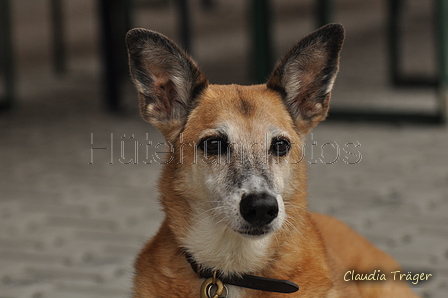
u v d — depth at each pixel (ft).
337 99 51.62
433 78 55.93
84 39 83.20
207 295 15.14
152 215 27.66
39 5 106.11
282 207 14.75
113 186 31.89
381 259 19.15
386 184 31.09
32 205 29.27
